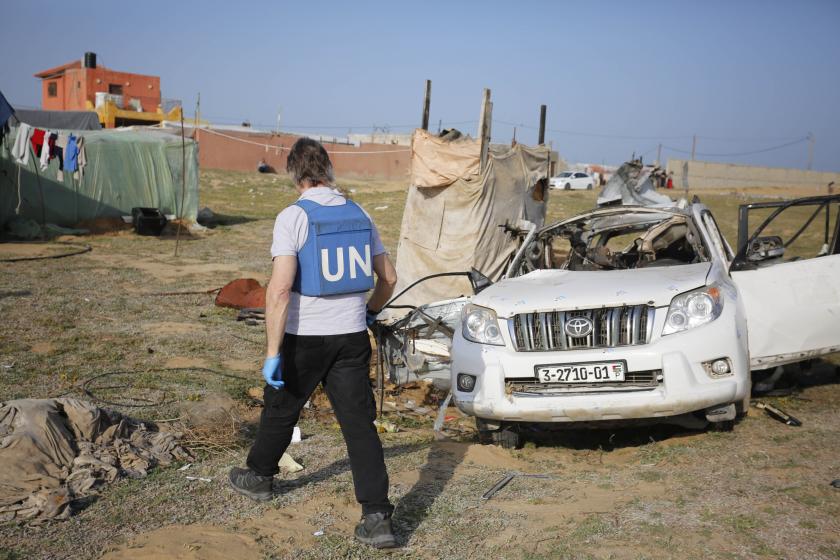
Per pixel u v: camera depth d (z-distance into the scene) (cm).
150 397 603
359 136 6431
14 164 1903
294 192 3722
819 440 462
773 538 315
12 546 320
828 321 561
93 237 1952
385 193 3806
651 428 542
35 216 1952
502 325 484
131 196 2131
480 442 524
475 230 1012
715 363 455
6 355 730
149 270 1433
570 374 459
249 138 4831
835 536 314
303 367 332
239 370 721
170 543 326
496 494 396
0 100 1616
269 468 365
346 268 329
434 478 423
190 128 4609
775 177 6391
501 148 1078
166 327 911
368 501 325
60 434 412
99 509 364
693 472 412
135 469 417
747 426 504
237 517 359
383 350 607
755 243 600
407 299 1045
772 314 556
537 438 535
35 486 374
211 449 470
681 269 528
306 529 346
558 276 554
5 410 415
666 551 309
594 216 646
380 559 318
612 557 307
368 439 330
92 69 5144
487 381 473
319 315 328
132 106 4869
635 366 450
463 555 320
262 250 1862
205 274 1409
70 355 745
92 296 1106
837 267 567
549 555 314
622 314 465
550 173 1216
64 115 2661
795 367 639
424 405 663
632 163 1321
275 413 348
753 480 390
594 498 384
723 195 4650
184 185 2144
